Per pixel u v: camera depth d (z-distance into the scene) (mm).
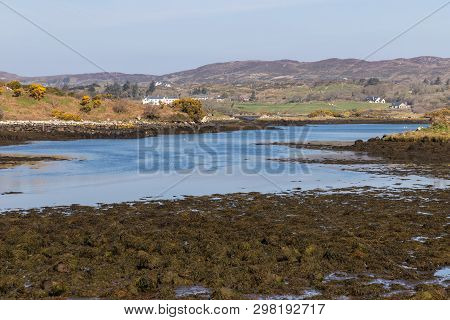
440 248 18859
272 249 18688
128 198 30250
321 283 15352
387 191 31750
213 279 15391
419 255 18047
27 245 18578
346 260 17312
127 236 19672
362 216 24547
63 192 32156
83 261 17125
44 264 16922
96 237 19688
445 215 24781
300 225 22797
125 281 15438
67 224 22719
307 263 16922
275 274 15820
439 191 31484
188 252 18281
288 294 14609
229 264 16922
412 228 22109
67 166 45219
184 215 24516
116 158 52844
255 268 16344
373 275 16203
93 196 30859
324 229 22109
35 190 32719
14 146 66750
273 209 26469
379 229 21922
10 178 37625
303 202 28359
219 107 191875
